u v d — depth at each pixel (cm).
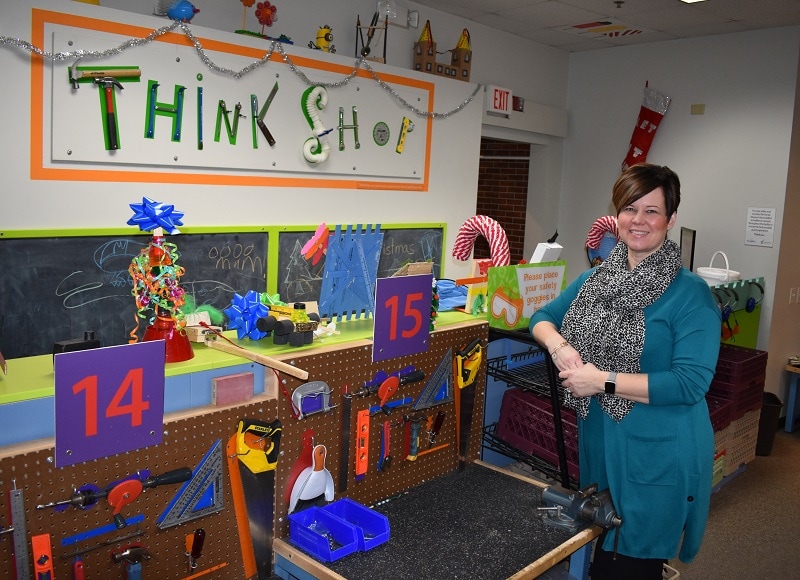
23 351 278
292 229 367
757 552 333
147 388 142
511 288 234
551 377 216
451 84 450
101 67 280
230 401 162
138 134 297
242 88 331
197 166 321
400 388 202
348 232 200
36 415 135
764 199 503
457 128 462
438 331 211
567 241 629
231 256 342
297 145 362
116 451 140
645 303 180
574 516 187
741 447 426
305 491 175
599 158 598
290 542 172
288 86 351
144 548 149
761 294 497
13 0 254
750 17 462
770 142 497
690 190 545
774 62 492
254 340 181
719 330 179
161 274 158
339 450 188
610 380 176
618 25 502
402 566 163
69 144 277
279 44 340
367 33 429
